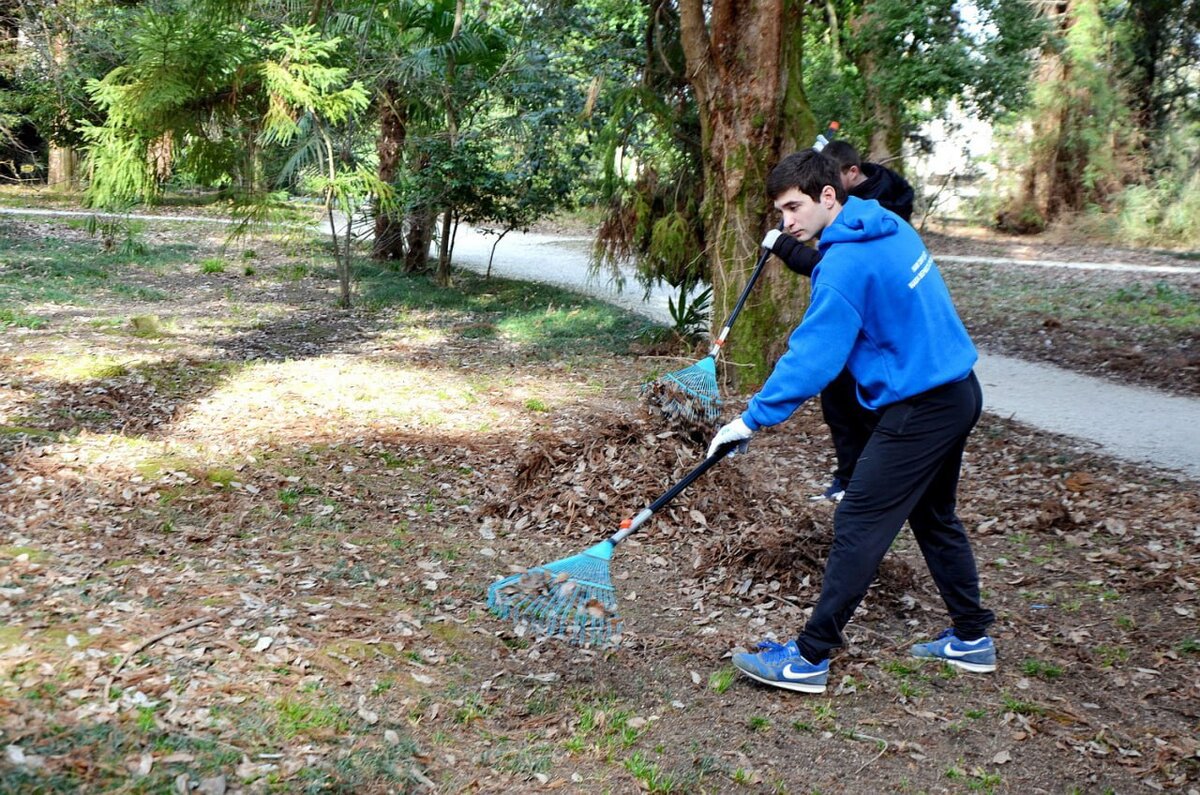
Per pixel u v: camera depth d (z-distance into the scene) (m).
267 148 13.15
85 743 2.85
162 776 2.77
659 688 3.93
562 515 5.74
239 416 7.95
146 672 3.33
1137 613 4.78
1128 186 28.23
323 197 14.87
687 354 11.98
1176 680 4.11
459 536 5.60
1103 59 27.14
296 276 17.03
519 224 17.22
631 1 14.12
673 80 12.19
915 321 3.66
